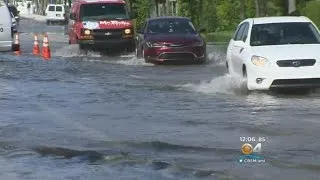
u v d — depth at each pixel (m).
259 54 40.75
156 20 69.38
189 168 23.02
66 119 33.69
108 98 41.12
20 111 36.53
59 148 26.80
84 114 35.19
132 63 67.94
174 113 35.09
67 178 22.12
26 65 64.94
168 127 31.03
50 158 25.19
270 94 41.47
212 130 30.09
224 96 41.50
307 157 24.41
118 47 77.94
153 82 50.09
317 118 32.75
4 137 29.25
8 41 73.44
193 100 39.91
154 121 32.72
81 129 30.83
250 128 30.38
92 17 78.44
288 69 40.03
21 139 28.81
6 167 23.88
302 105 37.12
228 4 129.12
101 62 69.38
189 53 65.00
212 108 36.59
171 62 66.94
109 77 54.06
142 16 132.62
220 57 70.25
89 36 77.00
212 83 47.62
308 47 41.28
